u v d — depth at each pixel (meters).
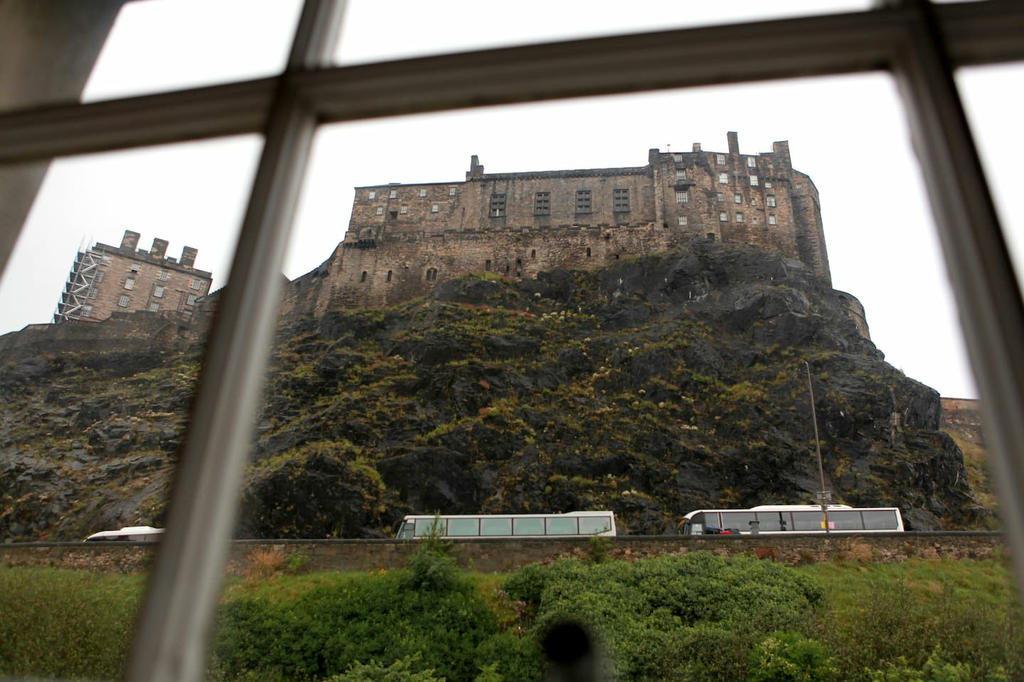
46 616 10.95
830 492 32.34
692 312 46.47
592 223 53.97
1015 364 0.92
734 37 1.26
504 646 15.27
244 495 32.59
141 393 34.31
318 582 18.03
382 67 1.39
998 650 12.08
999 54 1.19
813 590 15.94
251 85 1.44
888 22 1.20
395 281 52.34
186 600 0.99
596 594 16.17
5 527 28.47
